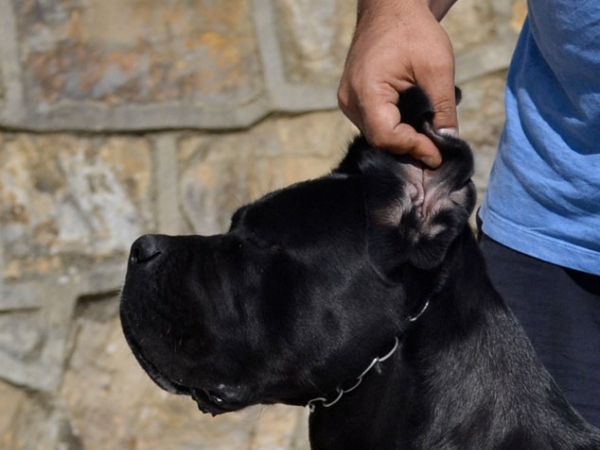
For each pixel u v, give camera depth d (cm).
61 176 513
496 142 544
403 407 339
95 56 514
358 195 344
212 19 525
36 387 511
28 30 508
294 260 344
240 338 348
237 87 528
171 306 348
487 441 329
